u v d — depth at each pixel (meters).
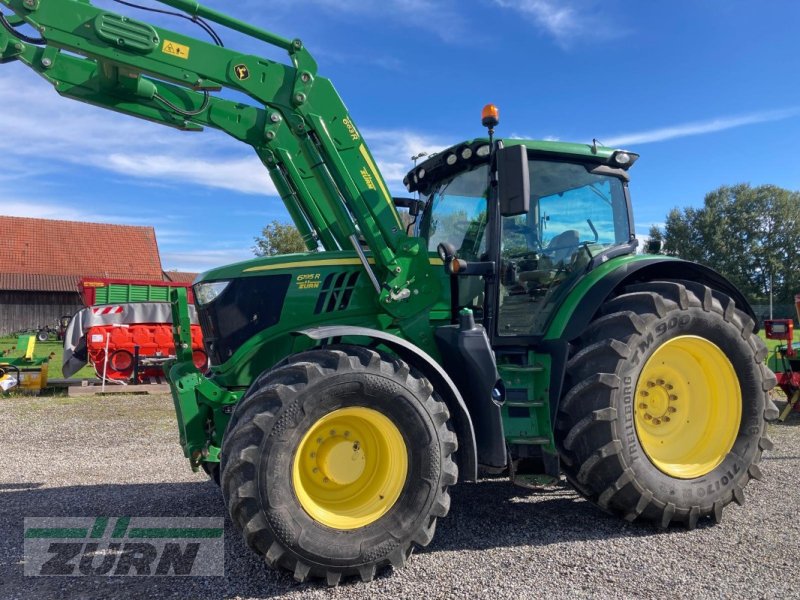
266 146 3.99
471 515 4.04
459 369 3.68
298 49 3.85
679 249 54.53
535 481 3.75
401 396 3.14
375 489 3.24
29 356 12.97
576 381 3.74
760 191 52.34
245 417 3.00
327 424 3.20
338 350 3.23
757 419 4.02
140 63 3.49
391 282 3.83
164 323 12.36
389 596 2.86
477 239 4.18
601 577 3.03
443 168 4.53
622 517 3.77
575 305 3.91
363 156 3.93
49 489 4.86
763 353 4.13
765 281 52.09
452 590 2.90
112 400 10.30
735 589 2.86
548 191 4.26
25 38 3.44
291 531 2.90
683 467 3.86
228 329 3.91
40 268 32.31
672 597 2.79
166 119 3.87
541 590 2.88
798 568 3.09
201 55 3.63
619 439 3.58
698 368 4.11
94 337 11.66
